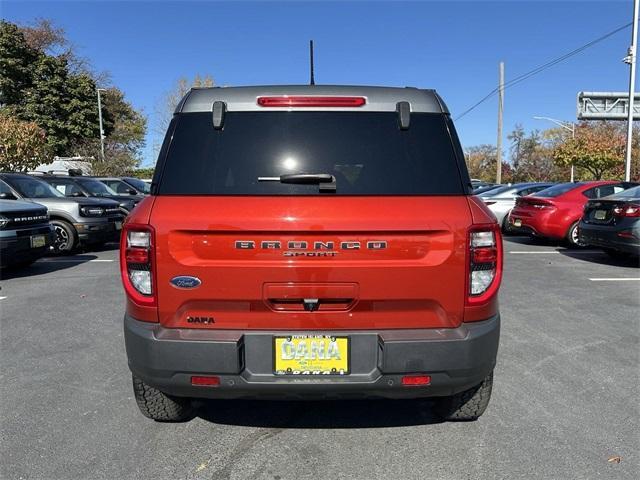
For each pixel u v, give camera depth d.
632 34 17.59
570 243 10.79
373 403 3.50
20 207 7.71
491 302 2.58
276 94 2.74
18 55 34.97
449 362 2.47
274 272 2.45
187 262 2.46
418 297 2.48
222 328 2.51
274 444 2.97
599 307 5.93
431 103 2.78
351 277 2.46
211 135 2.68
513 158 56.19
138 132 52.66
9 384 3.81
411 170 2.61
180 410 3.11
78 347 4.62
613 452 2.85
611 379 3.85
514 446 2.92
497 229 2.55
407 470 2.70
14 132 21.72
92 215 10.33
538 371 4.01
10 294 6.70
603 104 29.78
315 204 2.47
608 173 32.97
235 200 2.49
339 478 2.64
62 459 2.80
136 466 2.74
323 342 2.50
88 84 38.03
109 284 7.34
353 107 2.72
